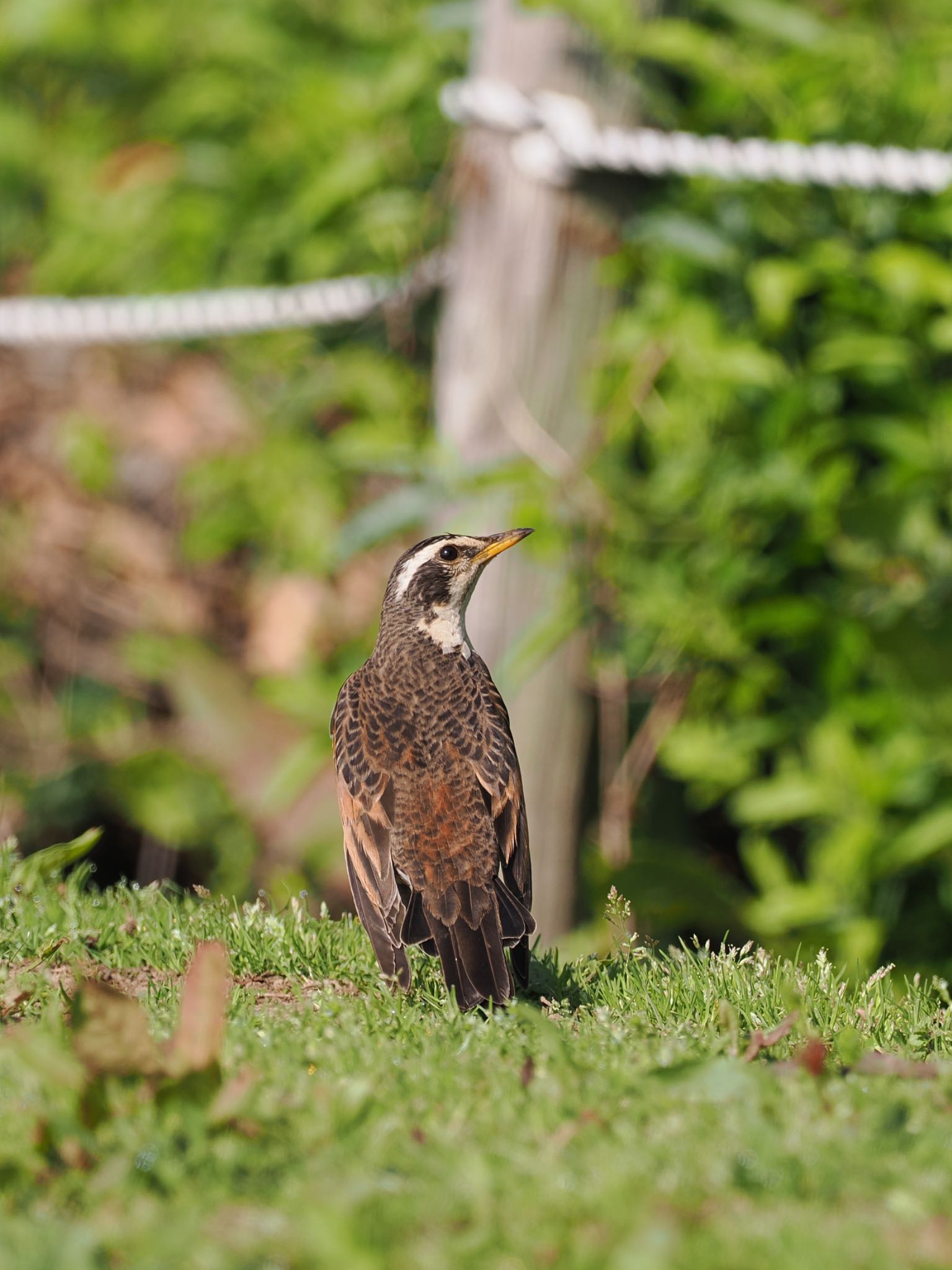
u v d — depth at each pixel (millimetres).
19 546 17781
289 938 7906
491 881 7516
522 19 12383
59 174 19297
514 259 12641
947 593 13352
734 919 12789
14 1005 6762
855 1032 6688
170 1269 4473
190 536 17062
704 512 13125
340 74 16594
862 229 13570
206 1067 5500
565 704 12930
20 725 17219
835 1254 4473
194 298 14156
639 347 12664
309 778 14781
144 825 16031
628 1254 4371
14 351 18578
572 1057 6172
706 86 13086
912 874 13375
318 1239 4484
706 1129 5402
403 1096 5781
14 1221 4758
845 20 14422
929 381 13797
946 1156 5238
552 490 12547
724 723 13820
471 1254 4516
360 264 16219
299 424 17172
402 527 13078
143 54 18781
